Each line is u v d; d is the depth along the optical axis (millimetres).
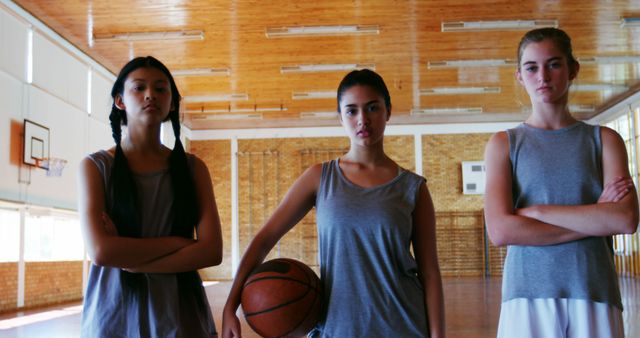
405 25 10664
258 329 1905
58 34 10672
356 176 2057
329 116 17500
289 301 1863
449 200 17594
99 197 1969
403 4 9766
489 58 12492
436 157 17750
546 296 1885
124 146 2068
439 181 17656
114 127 2113
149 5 9586
